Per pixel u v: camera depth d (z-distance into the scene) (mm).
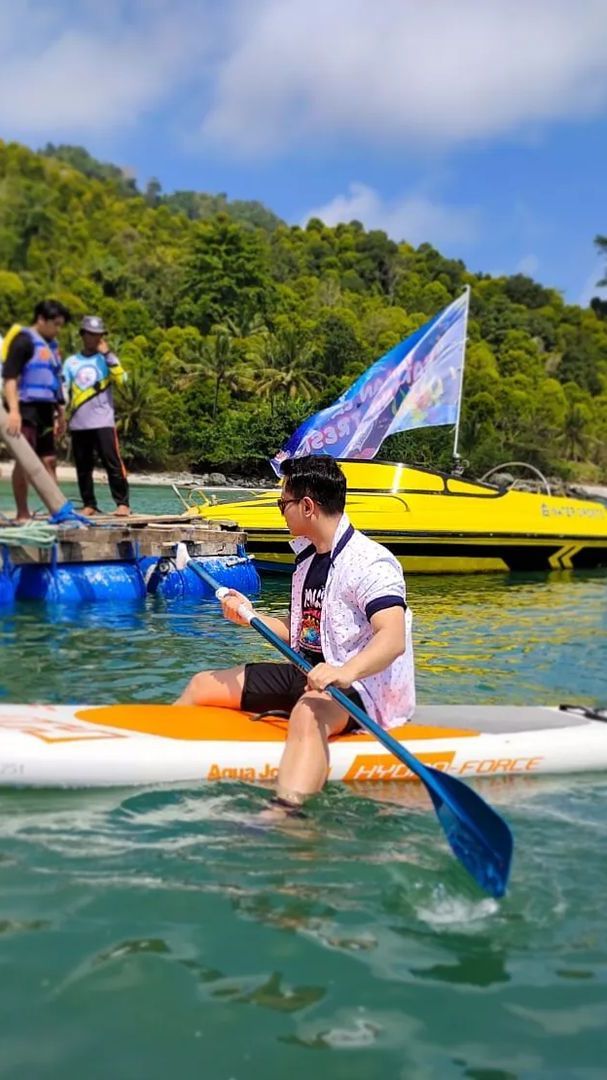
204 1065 1896
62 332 56250
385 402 11164
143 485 40062
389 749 3100
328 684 3225
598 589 10531
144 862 2811
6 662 5656
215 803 3266
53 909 2506
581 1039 2021
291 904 2574
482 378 67062
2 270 87688
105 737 3504
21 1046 1934
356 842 3004
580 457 72812
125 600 8172
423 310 90125
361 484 11242
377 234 104250
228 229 76000
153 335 69125
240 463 51906
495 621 8141
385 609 3344
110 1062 1894
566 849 3012
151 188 166250
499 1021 2074
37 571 7906
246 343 64938
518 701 5281
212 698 3955
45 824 3072
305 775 3340
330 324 61531
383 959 2309
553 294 110875
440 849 2969
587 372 91375
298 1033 2008
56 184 117188
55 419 8578
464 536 11289
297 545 3793
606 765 3820
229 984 2180
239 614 3865
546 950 2377
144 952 2301
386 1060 1932
